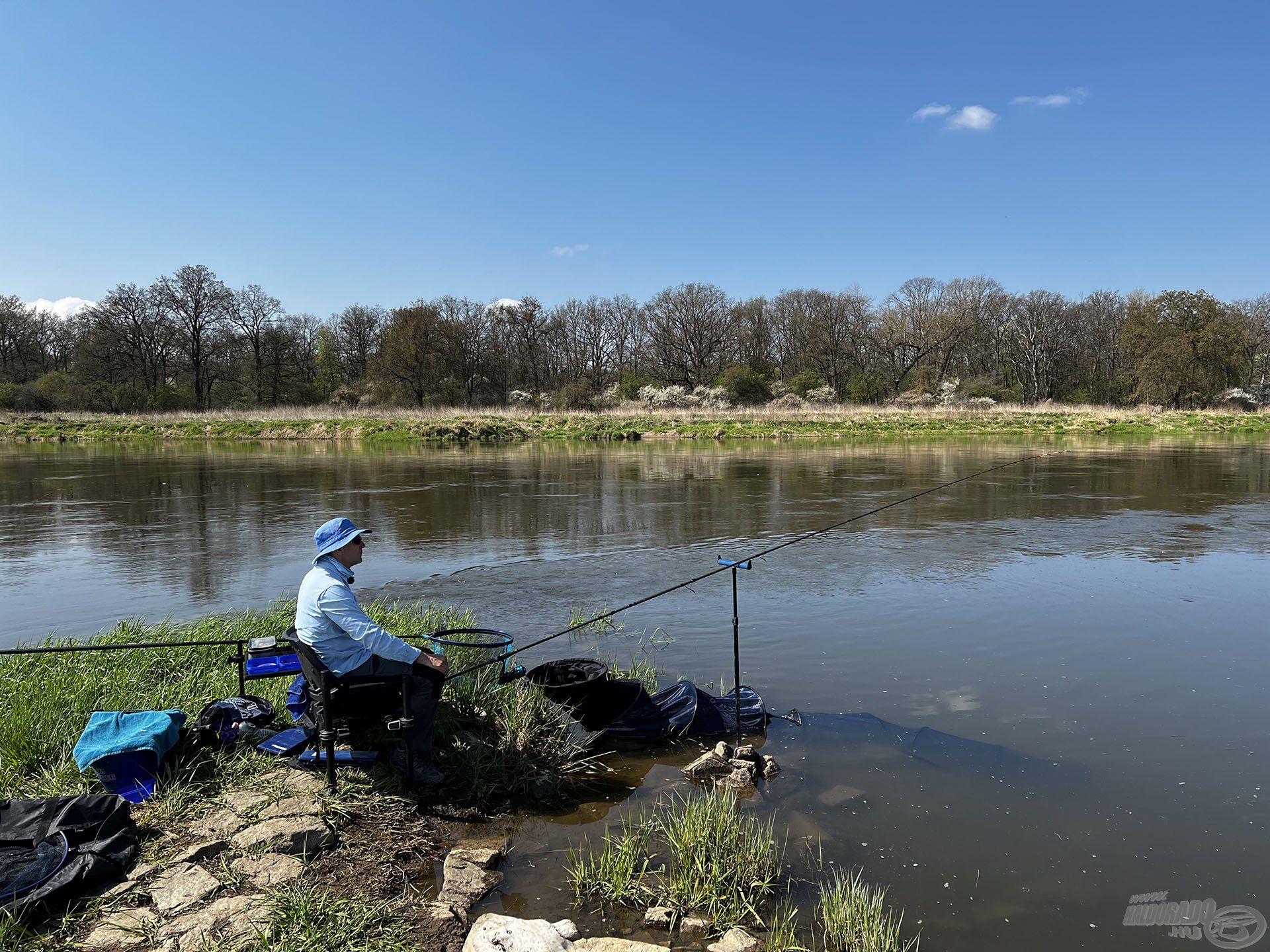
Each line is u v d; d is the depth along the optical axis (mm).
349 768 4035
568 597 7656
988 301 64062
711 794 4043
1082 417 39906
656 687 5277
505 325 62281
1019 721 4848
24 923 2848
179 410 53094
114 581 8445
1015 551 9641
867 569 8703
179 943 2775
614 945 2885
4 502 14688
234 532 11344
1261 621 6742
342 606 3865
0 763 3859
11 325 59531
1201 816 3828
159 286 53312
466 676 5172
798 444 30203
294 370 60625
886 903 3211
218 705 4395
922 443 30438
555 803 4008
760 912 3150
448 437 34125
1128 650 6047
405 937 2898
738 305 67375
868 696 5238
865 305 64750
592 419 40312
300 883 3146
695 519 12164
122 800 3465
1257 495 14672
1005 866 3453
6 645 6113
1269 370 55594
